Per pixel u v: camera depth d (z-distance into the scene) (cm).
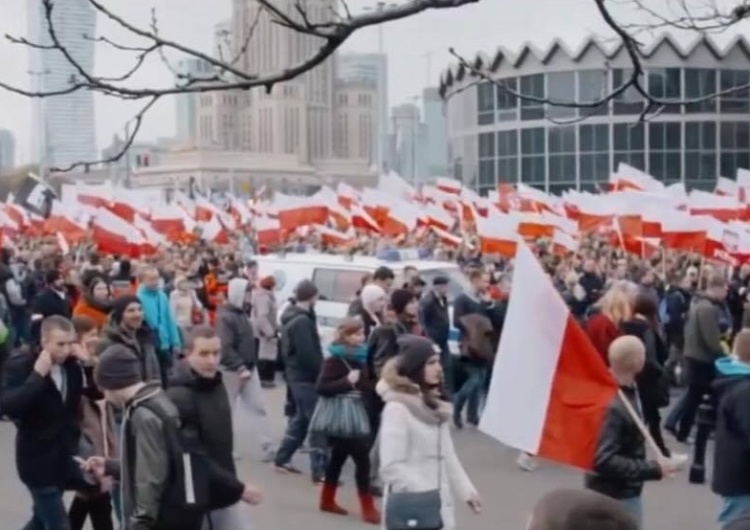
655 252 2578
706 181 6181
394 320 1248
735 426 827
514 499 1179
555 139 6612
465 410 1673
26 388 801
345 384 1073
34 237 3400
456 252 2898
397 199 3102
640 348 750
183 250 3061
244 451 1378
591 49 5838
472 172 7194
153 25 534
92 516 859
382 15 450
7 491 1206
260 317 1912
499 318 1659
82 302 1346
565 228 2728
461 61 562
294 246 3103
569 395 693
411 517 765
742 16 516
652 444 717
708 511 1127
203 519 701
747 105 6106
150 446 673
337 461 1101
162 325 1455
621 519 287
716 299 1431
